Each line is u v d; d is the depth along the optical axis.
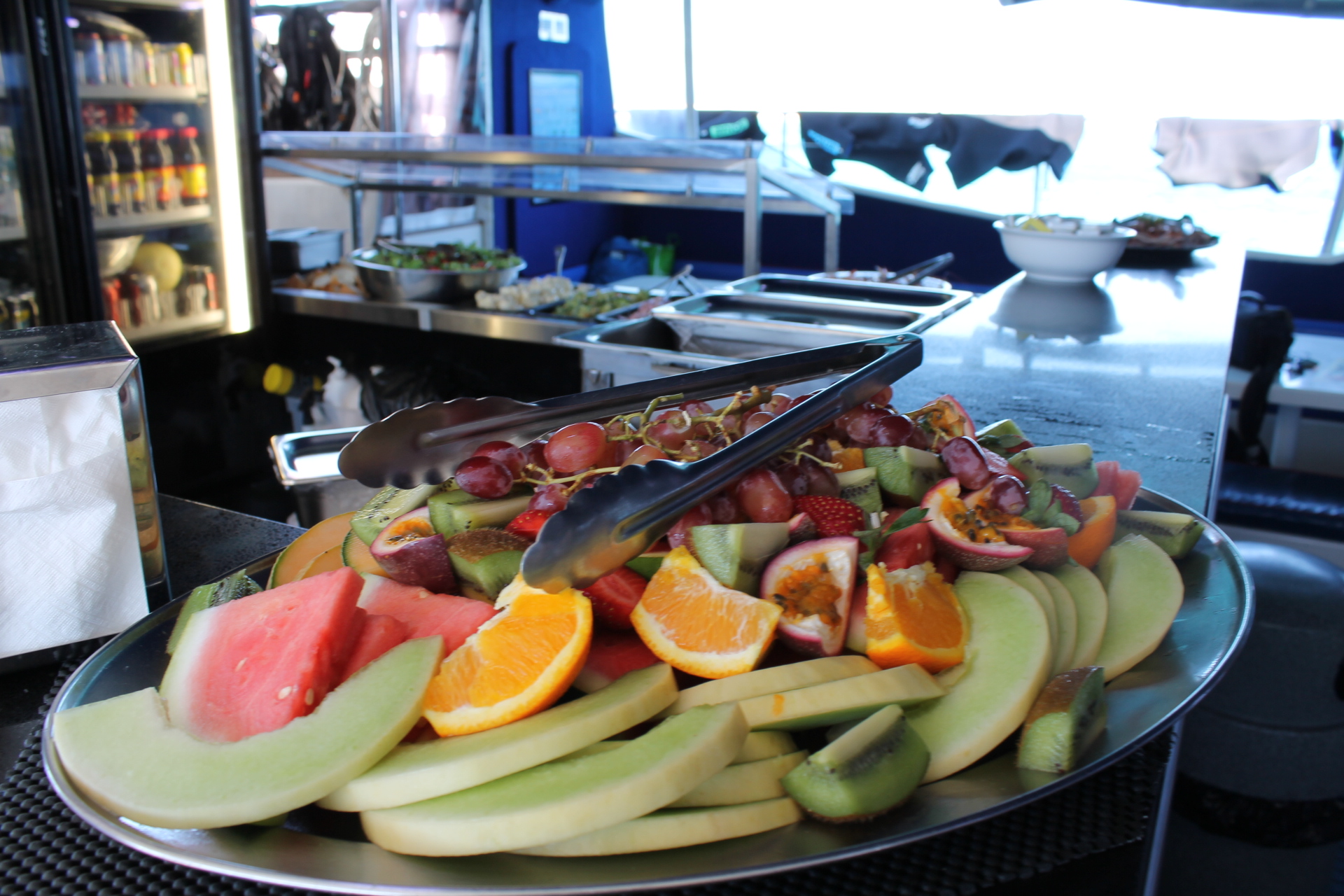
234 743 0.48
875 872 0.47
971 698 0.51
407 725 0.48
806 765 0.45
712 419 0.67
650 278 4.84
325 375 3.36
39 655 0.74
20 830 0.51
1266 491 2.44
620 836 0.43
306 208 3.94
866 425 0.67
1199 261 2.60
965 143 4.23
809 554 0.56
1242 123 3.75
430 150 2.86
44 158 2.62
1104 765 0.47
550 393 2.93
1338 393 2.81
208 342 3.14
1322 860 1.29
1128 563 0.68
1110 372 1.47
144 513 0.77
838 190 2.73
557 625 0.51
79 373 0.71
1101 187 4.14
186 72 2.98
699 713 0.47
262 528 1.03
